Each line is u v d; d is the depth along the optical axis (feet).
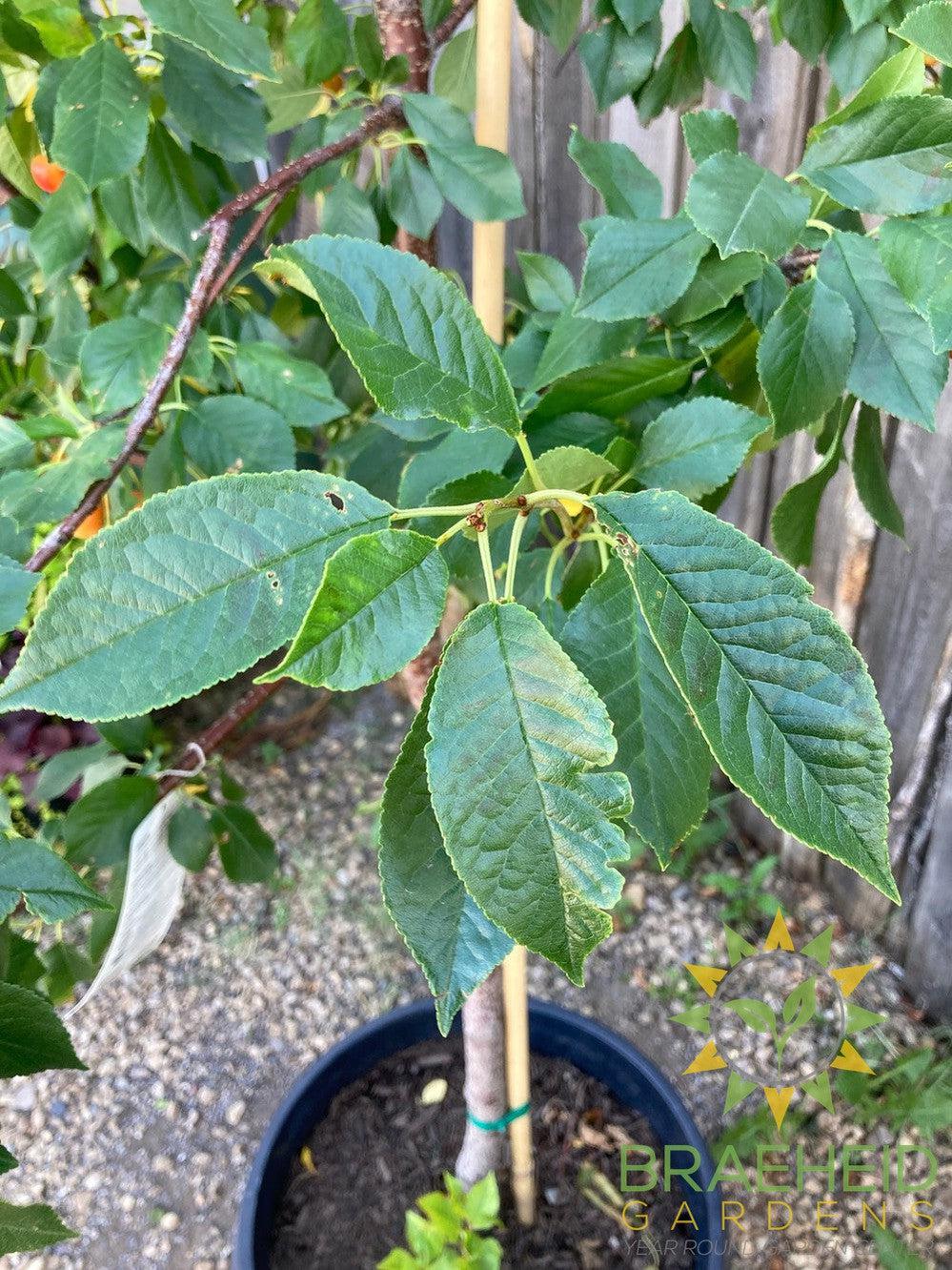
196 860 1.89
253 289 2.76
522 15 1.84
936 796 2.88
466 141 1.49
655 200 1.42
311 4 1.65
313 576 0.79
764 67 2.48
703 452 1.14
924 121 1.07
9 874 1.01
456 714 0.75
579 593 1.33
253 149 1.58
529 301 2.23
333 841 3.76
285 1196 2.44
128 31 1.53
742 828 3.71
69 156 1.36
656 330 1.43
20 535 1.10
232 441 1.56
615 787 0.73
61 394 1.55
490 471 1.16
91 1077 3.04
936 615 2.69
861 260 1.14
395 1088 2.66
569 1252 2.32
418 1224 2.02
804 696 0.78
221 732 1.84
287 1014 3.19
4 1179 2.79
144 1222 2.69
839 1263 2.49
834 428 1.33
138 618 0.74
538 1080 2.60
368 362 0.86
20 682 0.71
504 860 0.73
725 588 0.80
